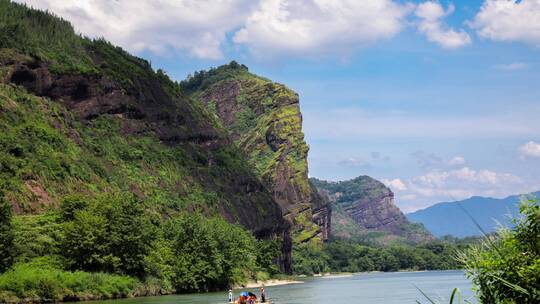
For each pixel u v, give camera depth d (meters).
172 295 103.44
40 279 75.38
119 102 190.75
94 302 78.69
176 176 189.00
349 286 157.00
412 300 92.94
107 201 100.88
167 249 115.44
